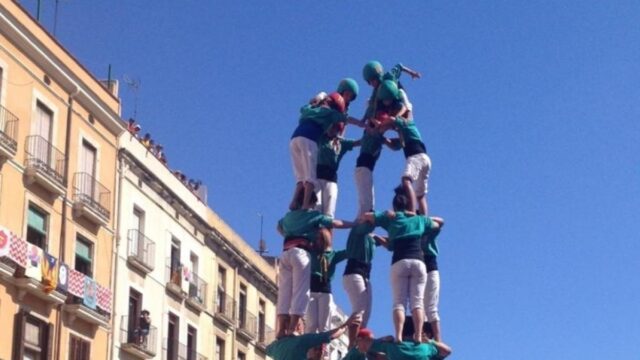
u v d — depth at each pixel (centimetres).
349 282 1466
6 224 3212
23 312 3231
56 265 3381
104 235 3797
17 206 3278
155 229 4200
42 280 3297
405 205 1460
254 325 5228
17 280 3206
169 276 4284
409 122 1502
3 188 3209
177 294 4344
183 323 4406
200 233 4647
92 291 3612
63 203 3541
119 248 3891
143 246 4072
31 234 3372
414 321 1416
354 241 1474
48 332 3384
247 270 5191
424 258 1485
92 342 3662
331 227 1460
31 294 3303
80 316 3553
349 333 1455
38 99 3444
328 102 1515
